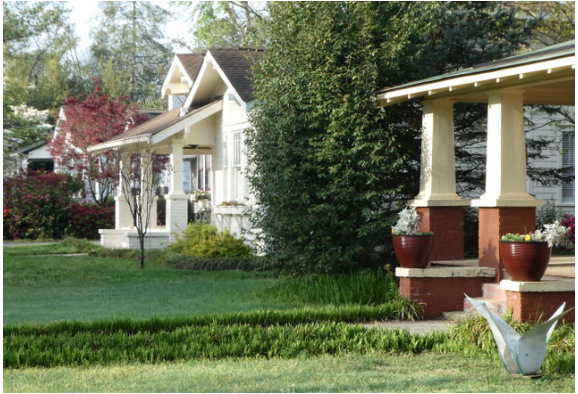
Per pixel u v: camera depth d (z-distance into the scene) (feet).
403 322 36.11
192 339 30.40
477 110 56.44
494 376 25.55
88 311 39.01
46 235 105.81
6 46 155.02
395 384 24.25
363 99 42.63
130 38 186.70
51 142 117.29
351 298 39.42
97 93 121.60
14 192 107.34
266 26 50.14
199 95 77.66
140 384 24.32
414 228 38.01
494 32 61.67
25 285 52.03
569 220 61.26
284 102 44.11
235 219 69.72
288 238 44.57
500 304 34.71
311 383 24.35
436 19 55.11
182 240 70.23
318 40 43.70
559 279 33.37
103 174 110.83
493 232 37.22
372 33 45.03
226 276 56.29
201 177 113.39
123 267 63.26
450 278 37.35
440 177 41.73
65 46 186.80
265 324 33.96
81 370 26.81
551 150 73.56
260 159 45.39
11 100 133.28
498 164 36.68
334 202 44.04
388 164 43.52
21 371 26.68
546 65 31.09
